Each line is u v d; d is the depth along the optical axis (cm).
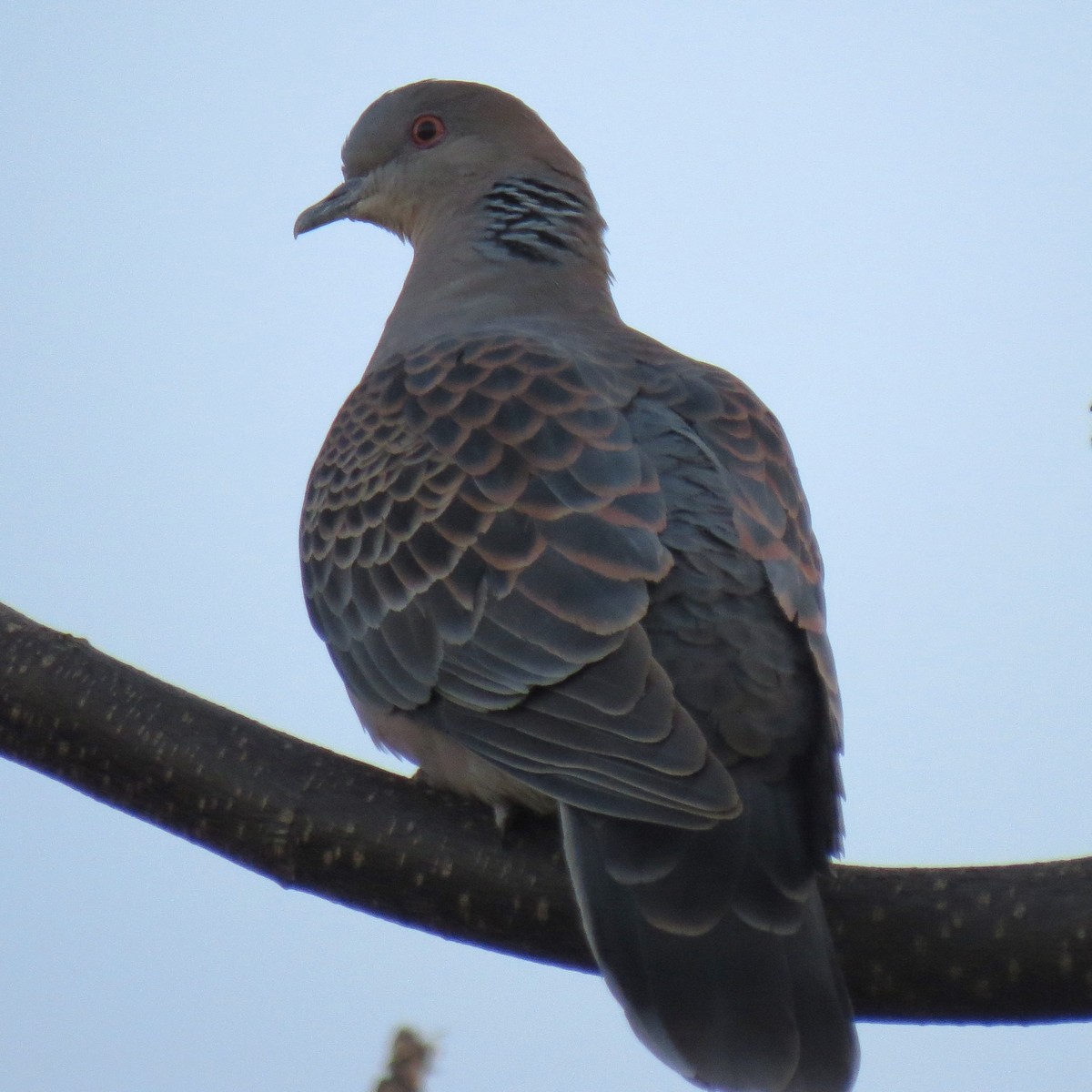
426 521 932
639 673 838
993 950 798
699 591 868
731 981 763
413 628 912
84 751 921
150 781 912
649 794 802
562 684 851
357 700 977
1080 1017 801
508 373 986
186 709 921
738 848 796
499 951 880
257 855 898
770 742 834
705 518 900
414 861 877
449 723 877
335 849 885
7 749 938
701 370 1045
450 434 962
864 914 815
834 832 837
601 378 992
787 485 983
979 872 817
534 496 910
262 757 906
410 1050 902
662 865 790
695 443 950
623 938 779
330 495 1005
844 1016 758
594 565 874
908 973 808
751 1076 741
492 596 888
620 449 927
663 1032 754
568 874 862
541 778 826
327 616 989
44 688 928
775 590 878
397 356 1067
